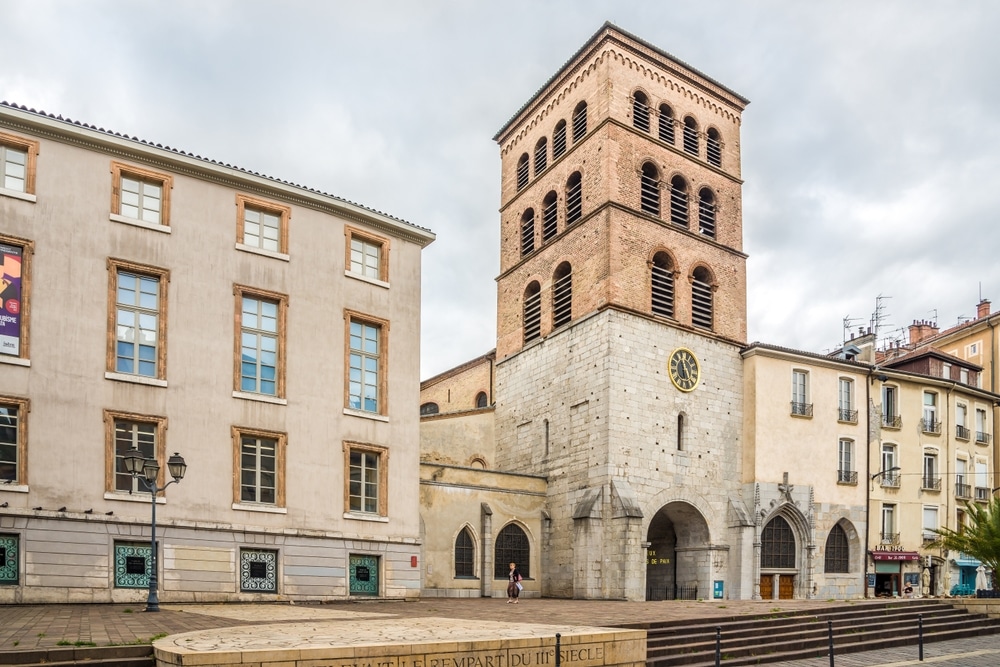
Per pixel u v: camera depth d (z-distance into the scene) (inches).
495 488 1659.7
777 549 1745.8
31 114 1045.8
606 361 1633.9
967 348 2461.9
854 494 1857.8
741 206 1959.9
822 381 1863.9
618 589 1513.3
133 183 1132.5
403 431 1318.9
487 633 742.5
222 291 1169.4
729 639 966.4
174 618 857.5
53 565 994.1
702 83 1939.0
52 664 602.5
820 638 1039.0
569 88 1911.9
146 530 1059.3
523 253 2009.1
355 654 614.2
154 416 1087.6
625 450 1605.6
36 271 1035.3
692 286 1814.7
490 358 2249.0
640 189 1770.4
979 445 2129.7
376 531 1257.4
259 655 582.2
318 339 1246.3
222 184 1195.3
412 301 1369.3
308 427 1212.5
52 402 1021.8
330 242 1284.4
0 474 985.5
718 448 1736.0
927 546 1904.5
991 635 1230.9
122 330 1093.1
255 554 1141.1
